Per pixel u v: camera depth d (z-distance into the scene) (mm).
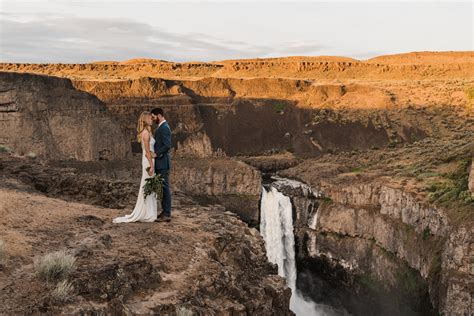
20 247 10570
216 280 11352
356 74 187125
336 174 79062
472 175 46500
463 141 77750
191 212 16469
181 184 85938
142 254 11203
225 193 83875
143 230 12898
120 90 123375
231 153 114375
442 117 113125
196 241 12891
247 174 83562
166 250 11898
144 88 124062
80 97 86562
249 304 11523
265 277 13969
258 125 123000
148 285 10320
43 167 21688
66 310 8422
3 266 9492
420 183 56688
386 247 55219
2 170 20531
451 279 40188
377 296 54750
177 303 10000
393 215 54906
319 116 122938
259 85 138750
